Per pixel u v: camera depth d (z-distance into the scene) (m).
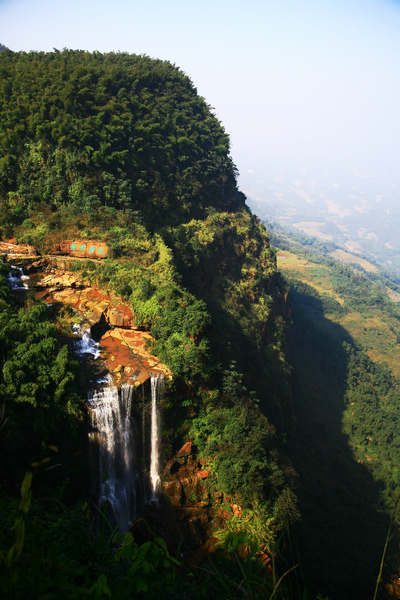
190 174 58.22
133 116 55.88
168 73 70.38
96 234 41.88
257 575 5.54
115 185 46.22
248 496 28.19
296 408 58.94
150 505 28.55
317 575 30.95
